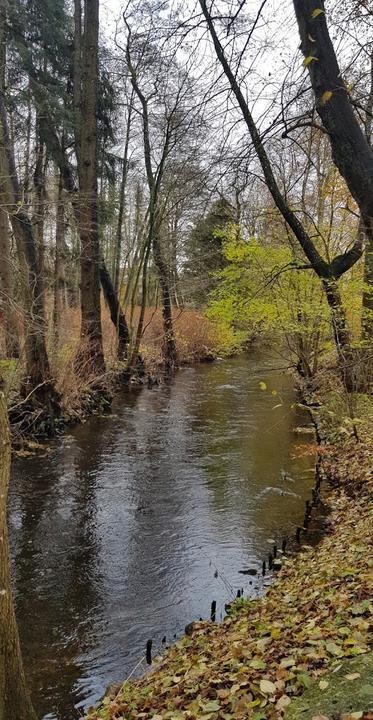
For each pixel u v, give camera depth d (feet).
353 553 20.06
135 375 69.21
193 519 28.66
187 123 23.53
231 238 43.68
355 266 38.42
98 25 53.67
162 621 19.84
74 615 20.27
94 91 53.88
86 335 55.42
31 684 16.55
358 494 29.17
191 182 27.02
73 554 25.03
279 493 31.91
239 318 46.32
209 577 22.79
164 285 78.43
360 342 32.40
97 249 56.18
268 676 11.78
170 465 37.52
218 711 11.25
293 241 39.88
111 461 38.52
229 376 75.61
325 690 10.12
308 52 18.31
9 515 29.30
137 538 26.58
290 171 33.06
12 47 49.32
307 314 42.57
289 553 24.43
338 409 40.75
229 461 38.19
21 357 40.93
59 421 45.88
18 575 23.17
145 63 25.52
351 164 18.17
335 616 14.07
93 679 16.70
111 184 70.49
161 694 13.83
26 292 42.24
